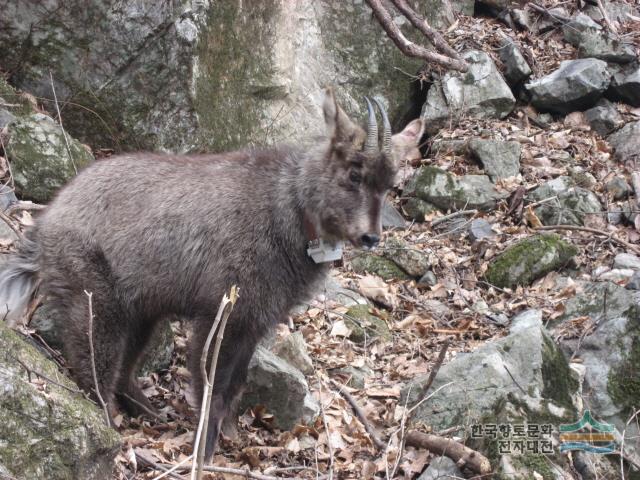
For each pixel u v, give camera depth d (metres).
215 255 5.58
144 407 6.14
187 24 8.02
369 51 10.46
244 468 5.46
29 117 7.58
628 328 6.82
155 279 5.69
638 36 11.70
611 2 12.16
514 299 8.23
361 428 6.16
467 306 8.14
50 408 4.32
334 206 5.48
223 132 8.39
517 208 9.35
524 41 11.51
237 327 5.61
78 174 5.93
